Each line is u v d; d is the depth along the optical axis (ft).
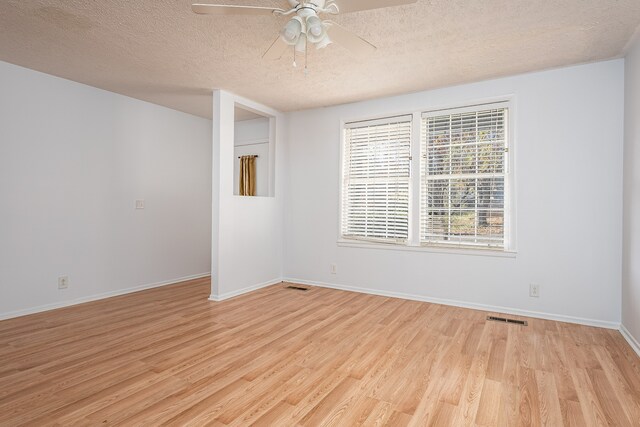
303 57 10.49
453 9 7.89
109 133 14.08
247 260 15.19
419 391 7.00
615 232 10.63
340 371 7.82
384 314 11.96
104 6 7.83
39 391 6.84
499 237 12.39
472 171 12.80
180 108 16.55
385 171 14.61
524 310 11.87
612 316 10.69
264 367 7.98
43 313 11.84
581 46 9.75
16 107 11.39
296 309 12.52
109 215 14.14
